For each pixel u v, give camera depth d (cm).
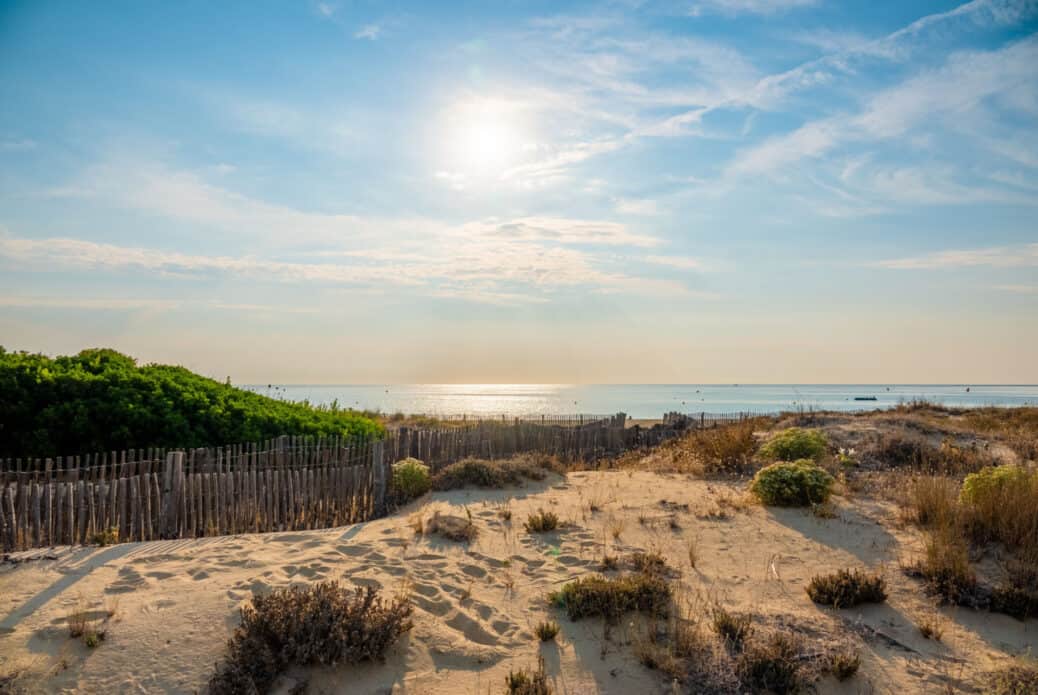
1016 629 529
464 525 826
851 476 1052
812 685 447
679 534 800
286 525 899
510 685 452
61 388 987
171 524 786
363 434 1297
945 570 604
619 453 1753
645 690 451
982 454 1165
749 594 608
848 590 577
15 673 439
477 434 1474
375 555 707
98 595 553
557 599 589
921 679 459
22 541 679
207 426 1062
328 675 462
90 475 879
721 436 1345
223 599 548
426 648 512
